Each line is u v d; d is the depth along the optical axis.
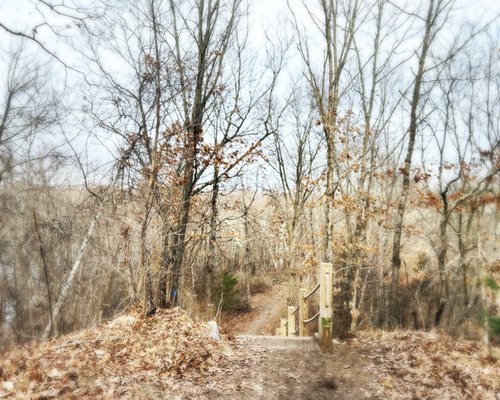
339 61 14.34
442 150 16.67
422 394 4.87
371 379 5.34
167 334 6.66
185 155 10.72
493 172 12.26
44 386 4.68
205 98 12.50
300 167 19.70
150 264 8.47
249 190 19.28
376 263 17.58
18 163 15.59
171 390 4.84
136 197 9.58
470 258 12.23
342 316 14.41
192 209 13.09
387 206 15.88
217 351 6.16
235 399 4.76
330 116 14.14
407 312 15.79
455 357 5.92
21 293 13.43
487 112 14.46
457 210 13.80
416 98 14.06
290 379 5.32
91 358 5.52
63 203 13.55
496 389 4.94
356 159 14.86
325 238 15.11
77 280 11.50
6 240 14.16
